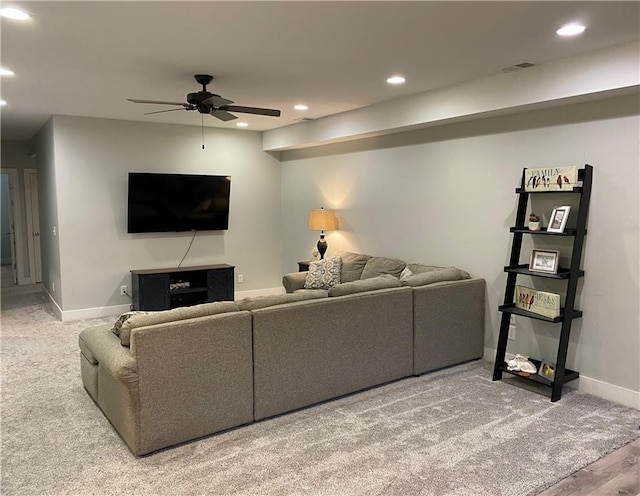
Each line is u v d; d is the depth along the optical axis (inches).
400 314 158.4
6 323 237.8
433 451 116.1
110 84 169.6
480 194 181.6
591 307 149.7
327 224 247.8
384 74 157.6
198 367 119.8
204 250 278.1
